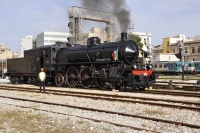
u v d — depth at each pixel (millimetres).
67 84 22344
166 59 64250
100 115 8922
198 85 20016
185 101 11250
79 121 7922
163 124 7445
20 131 7008
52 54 22719
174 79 35219
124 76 17406
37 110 10016
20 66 26609
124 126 7180
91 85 19469
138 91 17016
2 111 9984
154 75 17625
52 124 7750
